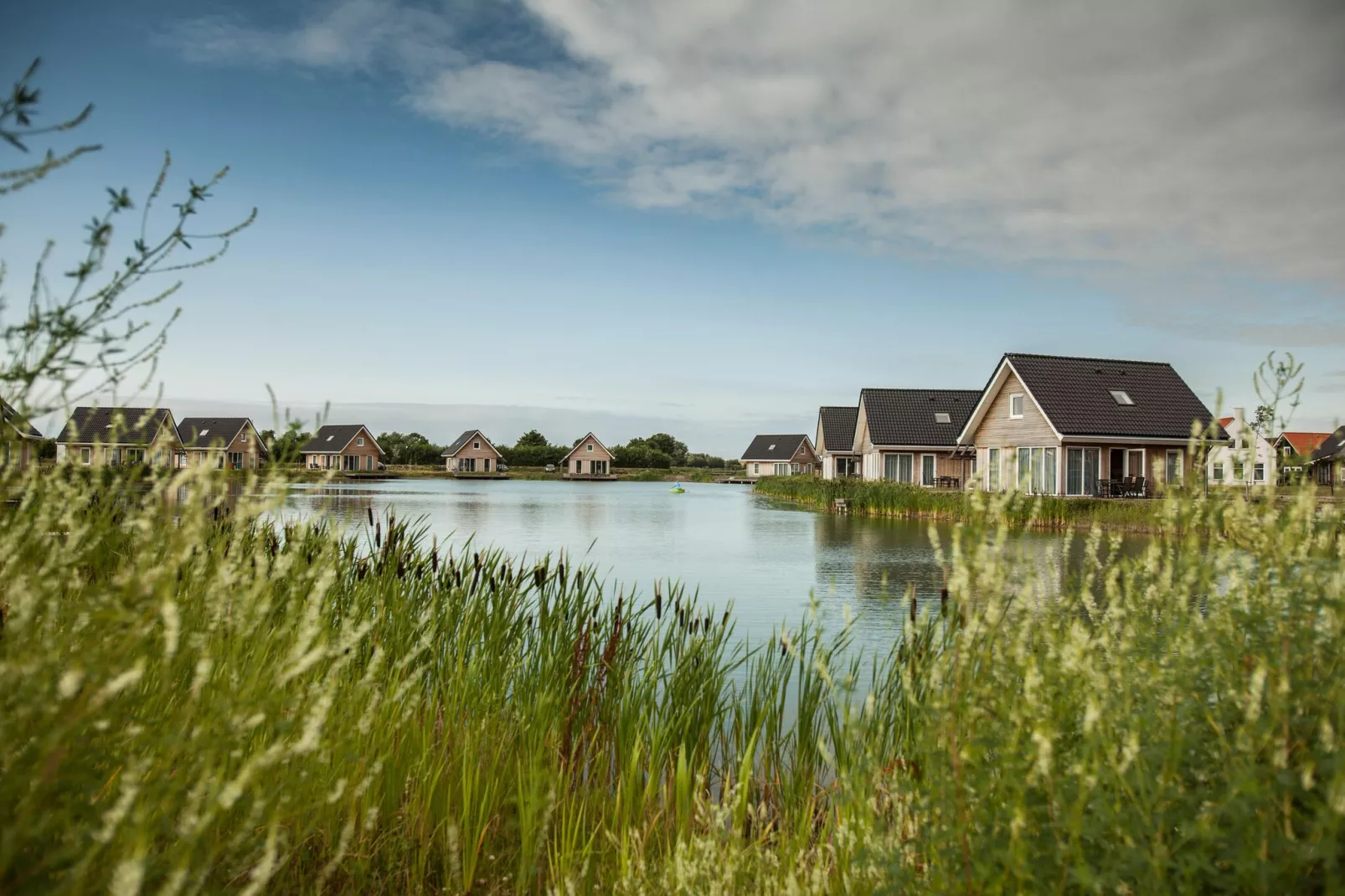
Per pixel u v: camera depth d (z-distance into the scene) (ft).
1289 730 6.86
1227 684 7.45
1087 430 102.63
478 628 19.08
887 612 34.68
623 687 16.93
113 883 4.92
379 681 12.77
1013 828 6.13
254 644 10.20
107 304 6.49
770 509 122.62
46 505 7.59
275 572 8.29
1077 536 62.49
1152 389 111.45
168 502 7.70
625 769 14.60
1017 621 8.59
